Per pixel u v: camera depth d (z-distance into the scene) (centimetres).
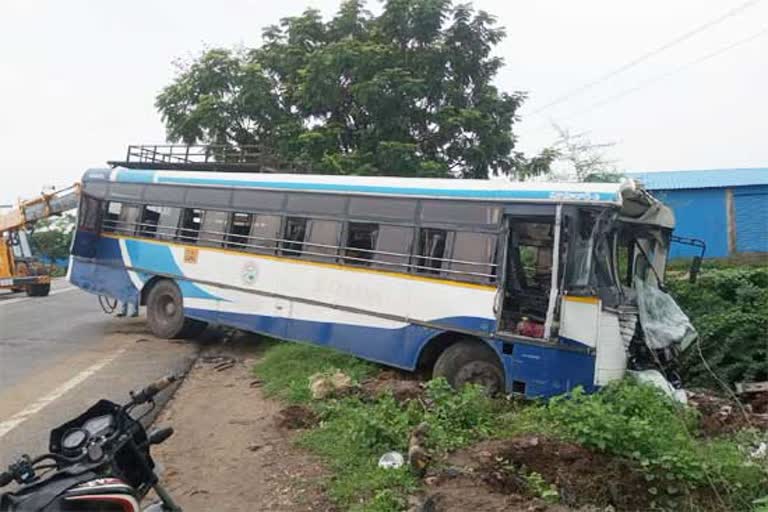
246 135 1914
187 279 1239
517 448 580
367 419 638
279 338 1098
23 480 311
